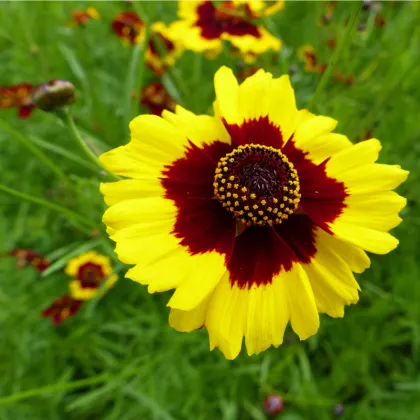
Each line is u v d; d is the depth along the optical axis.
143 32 0.11
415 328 0.09
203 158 0.06
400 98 0.12
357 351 0.10
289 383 0.10
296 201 0.05
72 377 0.10
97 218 0.10
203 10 0.11
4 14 0.16
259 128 0.06
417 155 0.12
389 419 0.09
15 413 0.10
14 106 0.12
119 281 0.11
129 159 0.05
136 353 0.10
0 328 0.11
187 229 0.05
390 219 0.05
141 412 0.10
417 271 0.10
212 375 0.10
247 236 0.05
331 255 0.05
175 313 0.05
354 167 0.05
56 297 0.11
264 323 0.05
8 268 0.11
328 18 0.13
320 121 0.06
